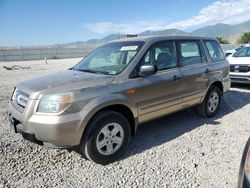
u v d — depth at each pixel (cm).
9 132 488
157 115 445
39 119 327
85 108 339
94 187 312
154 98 429
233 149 411
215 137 464
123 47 454
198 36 561
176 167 357
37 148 419
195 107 573
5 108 659
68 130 329
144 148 422
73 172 348
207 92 556
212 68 560
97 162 364
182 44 503
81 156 393
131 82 394
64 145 335
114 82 379
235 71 916
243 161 237
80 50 4938
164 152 406
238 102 720
